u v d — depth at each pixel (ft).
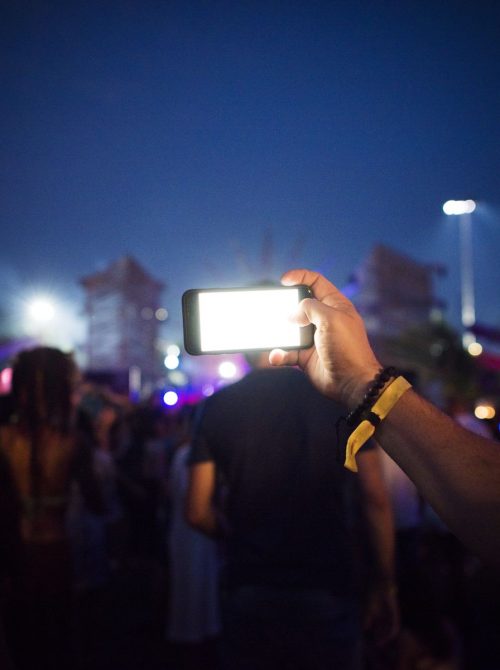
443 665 9.87
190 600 17.12
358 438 3.48
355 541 9.51
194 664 16.93
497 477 3.13
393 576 9.02
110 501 20.93
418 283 98.02
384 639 9.12
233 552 8.61
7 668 7.23
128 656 18.01
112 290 94.32
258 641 8.27
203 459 9.57
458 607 16.74
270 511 8.36
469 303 89.45
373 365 3.77
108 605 22.94
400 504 13.55
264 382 8.63
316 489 8.28
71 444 11.47
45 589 10.87
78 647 11.37
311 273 4.99
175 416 29.48
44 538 11.02
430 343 68.23
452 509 3.18
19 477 11.01
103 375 43.91
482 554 3.10
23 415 11.21
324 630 8.14
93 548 17.22
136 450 29.60
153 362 97.04
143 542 29.89
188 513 9.65
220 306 4.99
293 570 8.23
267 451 8.41
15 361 11.29
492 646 16.40
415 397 3.50
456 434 3.32
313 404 8.41
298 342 4.23
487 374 62.39
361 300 96.02
